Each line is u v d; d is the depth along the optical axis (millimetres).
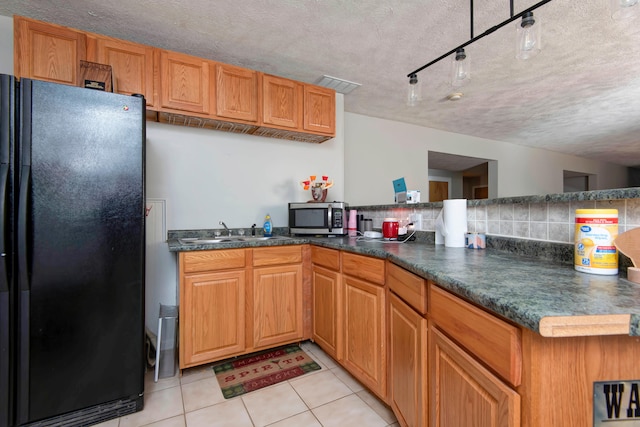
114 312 1439
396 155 4027
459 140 4688
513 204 1419
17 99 1252
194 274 1801
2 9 1724
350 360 1712
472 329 783
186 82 2016
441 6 1731
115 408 1447
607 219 906
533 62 2447
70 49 1712
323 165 2961
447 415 900
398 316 1282
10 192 1229
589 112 3691
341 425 1388
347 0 1682
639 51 2271
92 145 1389
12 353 1251
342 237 2363
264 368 1894
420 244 1802
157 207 2246
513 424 625
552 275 903
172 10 1755
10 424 1255
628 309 587
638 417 609
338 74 2613
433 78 2713
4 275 1210
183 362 1768
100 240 1406
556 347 591
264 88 2299
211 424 1402
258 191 2627
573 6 1729
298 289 2135
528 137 4938
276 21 1868
